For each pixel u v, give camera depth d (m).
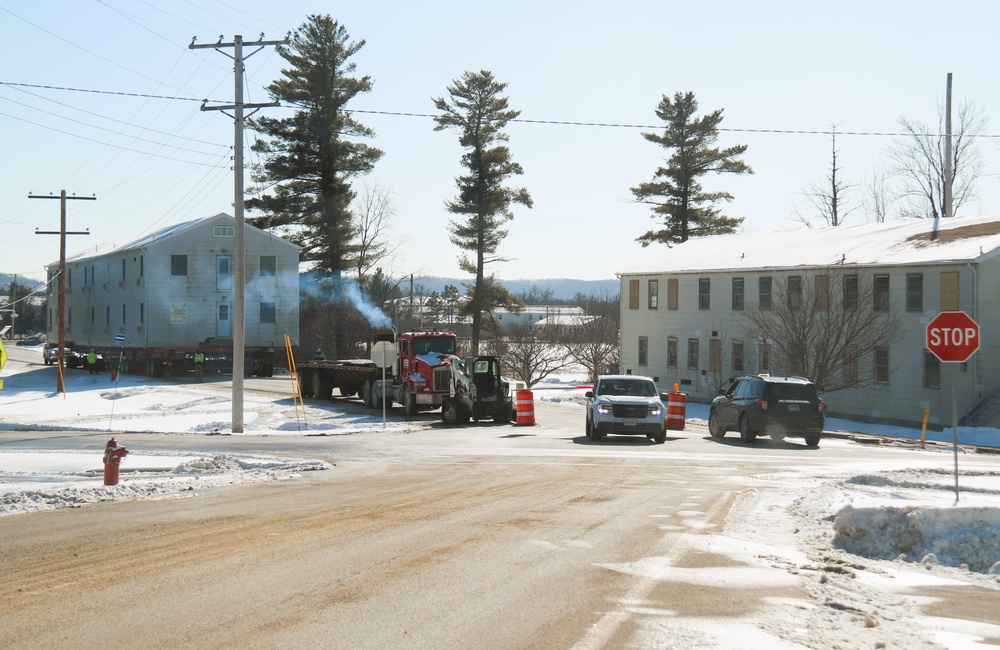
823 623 7.96
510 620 7.86
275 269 68.69
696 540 11.77
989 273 38.16
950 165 48.19
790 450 26.16
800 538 12.27
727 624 7.83
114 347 71.12
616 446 26.52
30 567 9.92
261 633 7.40
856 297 42.88
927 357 39.69
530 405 35.44
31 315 170.50
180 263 65.94
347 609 8.18
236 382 32.06
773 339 43.16
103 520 13.09
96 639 7.23
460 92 74.31
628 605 8.42
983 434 33.75
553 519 13.29
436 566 10.01
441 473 19.44
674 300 55.03
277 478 18.50
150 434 31.92
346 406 43.91
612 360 77.19
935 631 7.90
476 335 75.94
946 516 11.89
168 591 8.82
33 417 40.56
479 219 74.31
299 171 70.56
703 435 31.92
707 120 77.62
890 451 26.78
